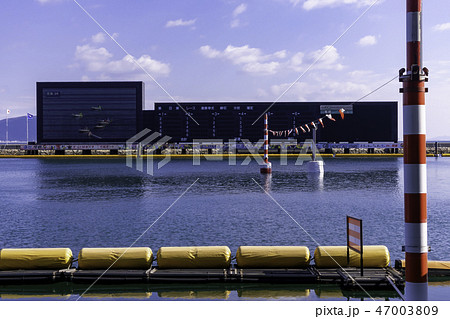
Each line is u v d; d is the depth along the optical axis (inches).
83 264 496.7
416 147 266.4
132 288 466.6
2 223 909.8
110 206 1169.4
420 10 263.9
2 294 450.6
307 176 2204.7
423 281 271.1
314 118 4239.7
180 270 490.9
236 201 1251.8
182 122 4311.0
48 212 1065.5
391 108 4165.8
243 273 480.1
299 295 442.9
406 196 272.4
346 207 1117.7
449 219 930.1
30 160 4303.6
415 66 261.6
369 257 490.0
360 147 4234.7
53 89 4379.9
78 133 4409.5
